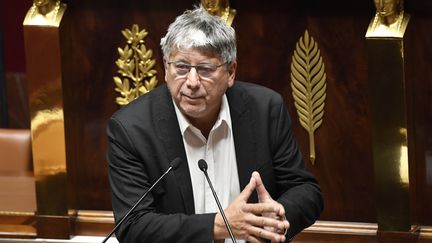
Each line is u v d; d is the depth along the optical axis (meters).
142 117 6.93
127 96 9.05
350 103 8.70
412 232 8.54
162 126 6.91
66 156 8.98
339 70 8.66
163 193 6.86
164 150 6.87
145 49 8.98
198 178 7.02
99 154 9.18
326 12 8.60
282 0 8.66
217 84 6.57
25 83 12.38
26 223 9.14
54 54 8.80
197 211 7.04
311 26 8.65
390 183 8.49
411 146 8.55
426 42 8.47
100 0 8.95
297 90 8.77
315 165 8.86
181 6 8.86
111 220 9.15
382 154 8.46
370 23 8.38
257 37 8.77
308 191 6.97
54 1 8.87
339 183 8.84
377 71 8.32
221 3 8.69
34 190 9.55
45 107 8.89
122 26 8.97
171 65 6.55
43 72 8.83
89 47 9.04
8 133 9.93
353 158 8.77
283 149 7.10
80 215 9.23
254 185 6.47
